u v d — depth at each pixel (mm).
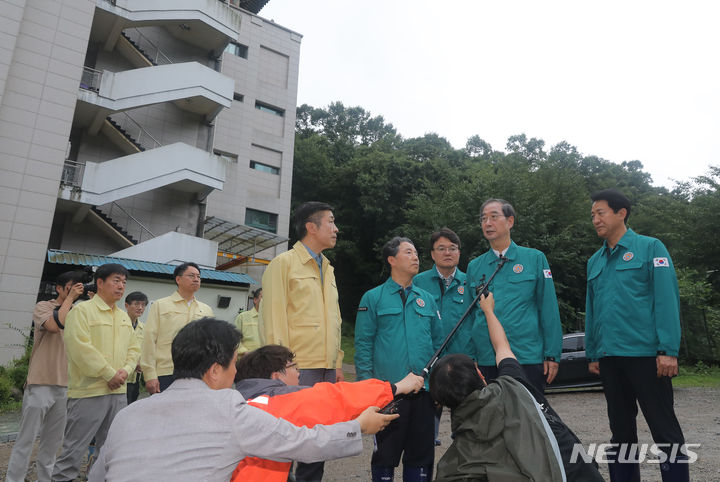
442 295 4609
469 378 2006
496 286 3391
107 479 1478
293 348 2893
